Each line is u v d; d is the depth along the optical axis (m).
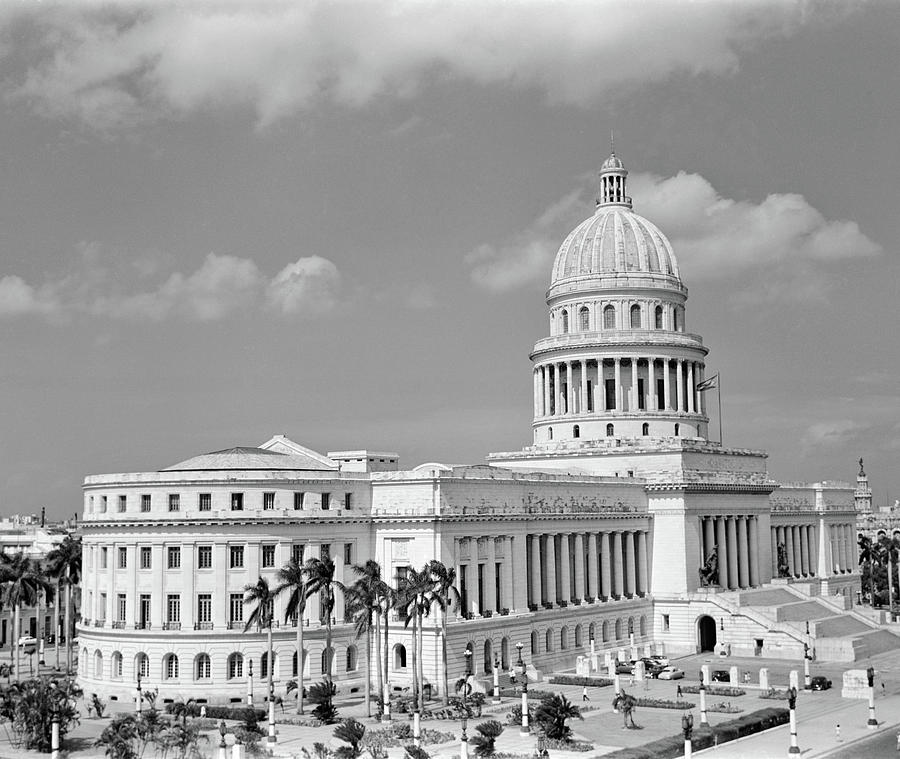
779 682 167.25
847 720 137.25
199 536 155.38
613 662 175.38
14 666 189.25
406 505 166.12
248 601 147.62
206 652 153.25
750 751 118.56
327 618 149.25
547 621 182.75
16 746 124.50
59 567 181.75
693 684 165.75
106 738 116.50
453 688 159.12
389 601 145.62
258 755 116.44
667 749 116.50
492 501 174.38
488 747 114.44
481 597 171.75
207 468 166.62
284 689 154.25
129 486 159.38
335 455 193.38
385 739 123.62
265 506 158.25
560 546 191.88
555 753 116.62
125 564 158.88
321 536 161.12
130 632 155.50
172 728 126.81
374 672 162.50
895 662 189.12
